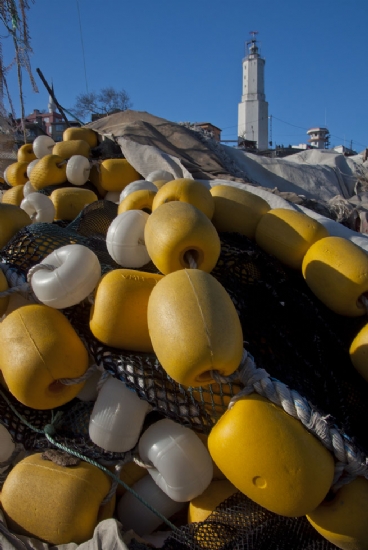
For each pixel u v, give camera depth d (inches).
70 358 60.4
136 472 65.5
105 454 61.1
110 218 98.7
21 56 224.7
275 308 71.2
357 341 65.7
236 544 54.2
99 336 62.5
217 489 62.0
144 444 60.5
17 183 162.6
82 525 56.9
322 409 58.6
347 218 142.9
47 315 62.8
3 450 67.5
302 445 50.0
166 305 53.3
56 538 56.0
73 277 62.5
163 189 80.2
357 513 52.0
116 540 52.7
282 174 201.8
